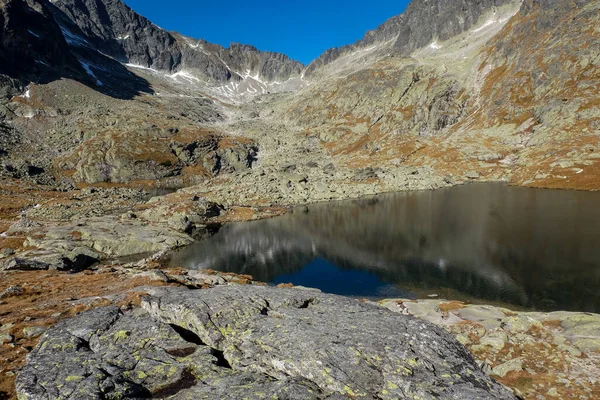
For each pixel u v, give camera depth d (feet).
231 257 168.04
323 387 40.37
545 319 77.61
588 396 51.80
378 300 109.91
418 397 37.86
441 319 82.84
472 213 221.25
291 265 152.87
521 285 112.98
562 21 530.27
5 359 48.49
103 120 612.70
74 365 43.27
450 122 584.40
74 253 154.40
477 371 44.24
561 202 229.45
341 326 53.06
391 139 571.28
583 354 62.80
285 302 64.13
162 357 46.03
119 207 288.30
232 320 56.08
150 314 62.08
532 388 54.80
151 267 148.15
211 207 262.67
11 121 552.00
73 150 508.53
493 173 380.58
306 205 305.94
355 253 162.91
